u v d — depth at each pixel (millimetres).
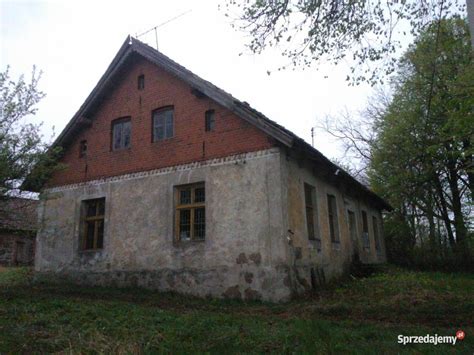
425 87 16469
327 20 7949
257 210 10906
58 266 14688
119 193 13812
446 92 14586
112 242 13531
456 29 10023
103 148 14727
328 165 12836
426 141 18500
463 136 12344
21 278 15383
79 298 10391
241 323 7344
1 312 7539
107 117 14945
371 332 6430
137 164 13641
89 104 14914
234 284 10805
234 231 11133
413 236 23469
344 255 14930
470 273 18328
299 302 9852
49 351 5375
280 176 10789
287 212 10812
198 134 12500
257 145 11312
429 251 21281
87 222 14789
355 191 17625
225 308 9562
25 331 6180
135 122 14133
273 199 10734
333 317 8172
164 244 12352
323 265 12641
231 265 10969
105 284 13312
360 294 10586
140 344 5566
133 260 12891
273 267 10359
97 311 7934
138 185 13414
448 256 20281
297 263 10867
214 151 12047
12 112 9992
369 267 15742
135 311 8180
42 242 15391
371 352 5168
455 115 10898
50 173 11086
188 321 7277
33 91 10281
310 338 5785
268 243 10562
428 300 9422
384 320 7781
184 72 12648
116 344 5539
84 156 15312
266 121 10883
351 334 6273
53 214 15398
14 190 10070
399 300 9438
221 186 11641
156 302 10320
